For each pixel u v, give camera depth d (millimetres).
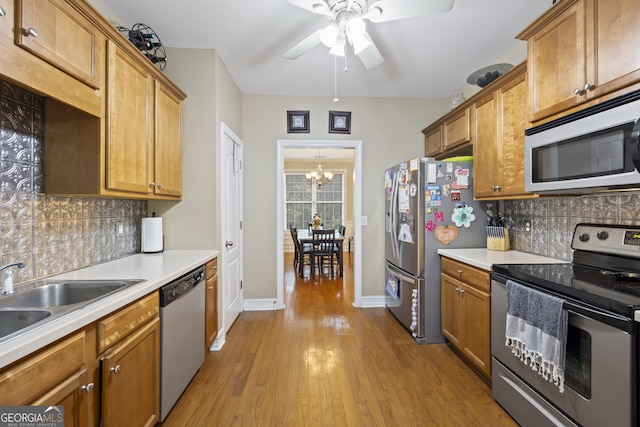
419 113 3533
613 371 1063
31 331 854
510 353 1611
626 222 1559
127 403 1221
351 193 7785
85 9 1306
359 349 2434
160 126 2033
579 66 1346
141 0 1873
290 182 7770
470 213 2533
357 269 3486
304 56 2562
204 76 2441
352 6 1483
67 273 1598
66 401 943
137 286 1341
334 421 1610
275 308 3395
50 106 1474
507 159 2002
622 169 1158
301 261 4953
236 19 2070
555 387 1315
